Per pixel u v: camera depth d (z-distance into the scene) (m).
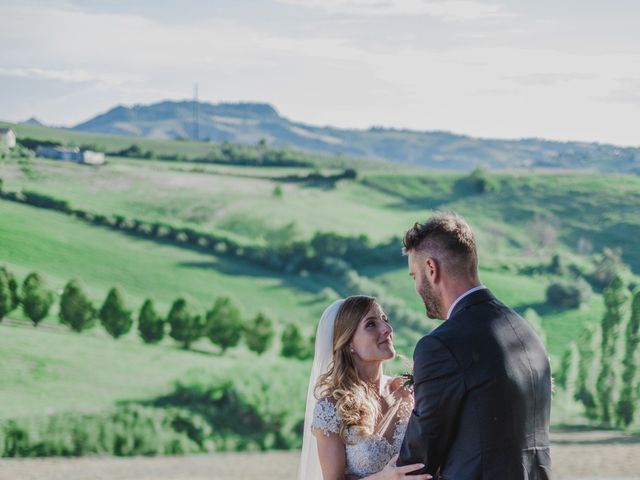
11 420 11.23
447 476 2.24
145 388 12.91
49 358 13.38
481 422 2.18
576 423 14.92
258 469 10.98
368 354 2.80
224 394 12.51
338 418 2.72
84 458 11.26
